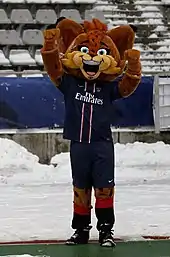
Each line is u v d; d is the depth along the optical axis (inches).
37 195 479.8
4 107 611.5
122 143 625.9
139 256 282.4
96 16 877.2
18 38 829.2
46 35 293.6
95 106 300.8
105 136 302.7
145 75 640.4
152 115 633.6
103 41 307.4
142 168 586.2
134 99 628.7
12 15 837.8
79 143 301.6
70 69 303.9
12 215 395.9
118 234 332.5
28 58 816.3
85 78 302.4
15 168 579.5
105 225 303.0
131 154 604.1
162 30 925.2
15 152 595.2
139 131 628.7
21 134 611.5
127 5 941.2
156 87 630.5
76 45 306.7
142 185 525.7
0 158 587.5
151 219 376.2
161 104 634.2
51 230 346.0
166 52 895.7
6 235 333.4
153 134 631.8
